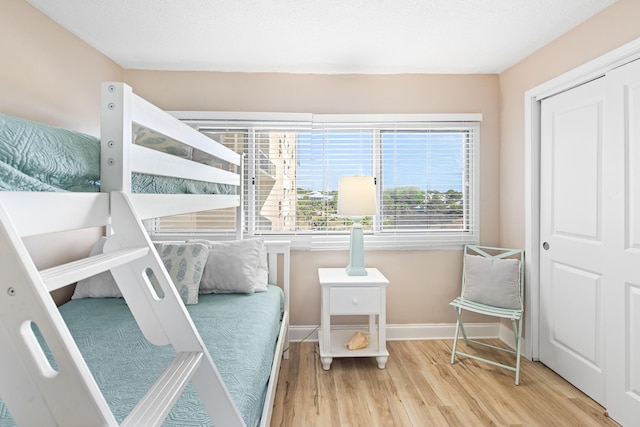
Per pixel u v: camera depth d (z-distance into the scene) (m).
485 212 2.89
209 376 0.86
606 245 1.89
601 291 1.95
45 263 1.99
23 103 1.85
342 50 2.43
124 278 0.87
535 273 2.47
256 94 2.82
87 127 2.34
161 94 2.78
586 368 2.04
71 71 2.19
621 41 1.80
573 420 1.82
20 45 1.83
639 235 1.71
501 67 2.75
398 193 2.90
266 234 2.87
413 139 2.89
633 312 1.75
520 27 2.11
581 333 2.09
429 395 2.05
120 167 0.89
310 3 1.86
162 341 0.87
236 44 2.34
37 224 0.64
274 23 2.07
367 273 2.61
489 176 2.89
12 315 0.46
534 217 2.47
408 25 2.08
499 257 2.64
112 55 2.52
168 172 1.21
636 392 1.72
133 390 1.06
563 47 2.19
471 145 2.89
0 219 0.47
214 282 2.25
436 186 2.90
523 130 2.57
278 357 1.94
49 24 2.01
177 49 2.42
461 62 2.64
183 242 2.37
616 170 1.83
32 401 0.46
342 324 2.88
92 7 1.91
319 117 2.82
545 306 2.40
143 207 1.04
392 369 2.38
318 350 2.70
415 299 2.90
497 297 2.39
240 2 1.85
